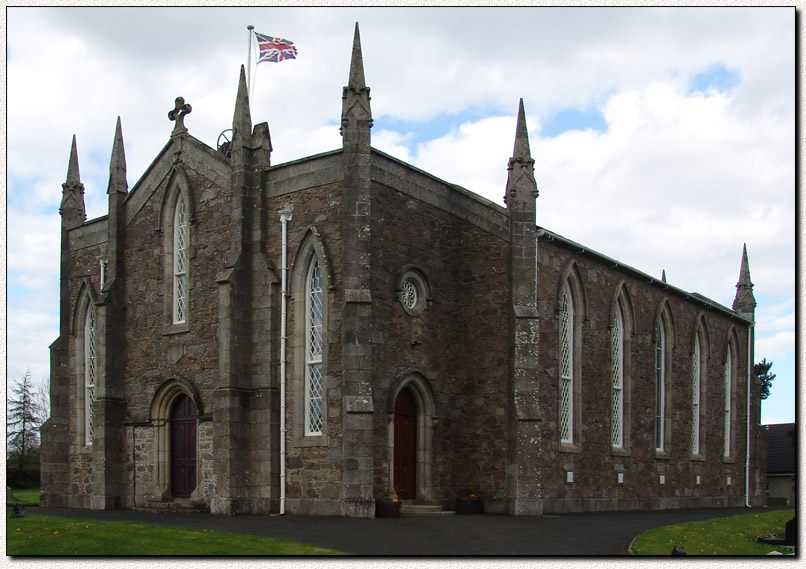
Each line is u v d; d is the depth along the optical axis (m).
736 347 54.25
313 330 32.06
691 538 26.42
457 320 34.91
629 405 41.44
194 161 35.78
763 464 55.41
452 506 33.72
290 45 35.25
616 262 40.38
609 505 38.94
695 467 47.56
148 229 37.44
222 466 31.33
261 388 31.89
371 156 31.97
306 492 30.86
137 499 35.72
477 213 35.00
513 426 32.75
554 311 36.34
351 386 29.81
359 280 30.47
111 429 36.28
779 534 30.66
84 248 40.88
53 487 39.44
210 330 34.22
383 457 30.98
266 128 33.75
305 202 32.38
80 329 40.56
